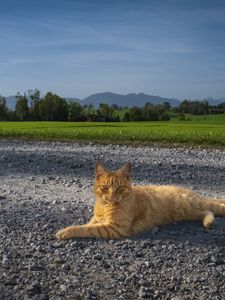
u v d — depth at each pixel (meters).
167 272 0.80
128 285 0.75
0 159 2.25
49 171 1.93
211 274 0.79
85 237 0.97
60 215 1.16
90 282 0.76
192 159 2.35
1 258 0.86
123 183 0.98
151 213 1.03
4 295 0.71
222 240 0.96
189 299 0.70
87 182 1.68
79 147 3.01
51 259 0.85
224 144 3.03
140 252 0.89
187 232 1.01
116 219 0.97
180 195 1.08
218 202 1.13
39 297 0.70
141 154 2.57
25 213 1.18
